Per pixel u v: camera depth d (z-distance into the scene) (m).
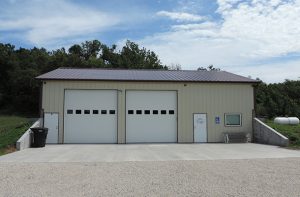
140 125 24.80
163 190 8.67
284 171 11.69
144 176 10.71
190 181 9.86
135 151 19.00
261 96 44.81
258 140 25.19
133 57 70.31
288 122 27.48
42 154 17.33
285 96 45.97
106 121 24.50
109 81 24.58
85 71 27.38
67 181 9.88
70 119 24.22
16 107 61.66
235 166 12.95
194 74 27.78
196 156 16.61
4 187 9.00
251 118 25.94
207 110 25.42
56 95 24.16
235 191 8.54
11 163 13.80
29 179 10.17
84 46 78.19
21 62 66.06
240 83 25.84
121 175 10.91
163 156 16.62
